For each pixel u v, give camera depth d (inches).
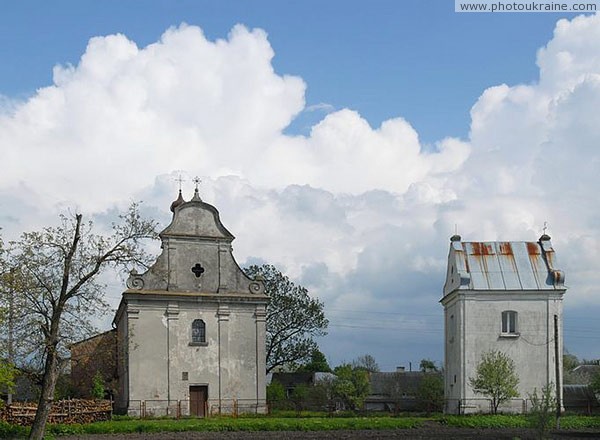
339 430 1835.6
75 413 1897.1
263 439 1636.3
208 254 2333.9
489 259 2399.1
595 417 2046.0
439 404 2736.2
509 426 1910.7
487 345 2314.2
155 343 2218.3
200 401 2240.4
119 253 1469.0
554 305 2330.2
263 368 2306.8
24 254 1425.9
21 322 1419.8
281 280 3117.6
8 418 1782.7
